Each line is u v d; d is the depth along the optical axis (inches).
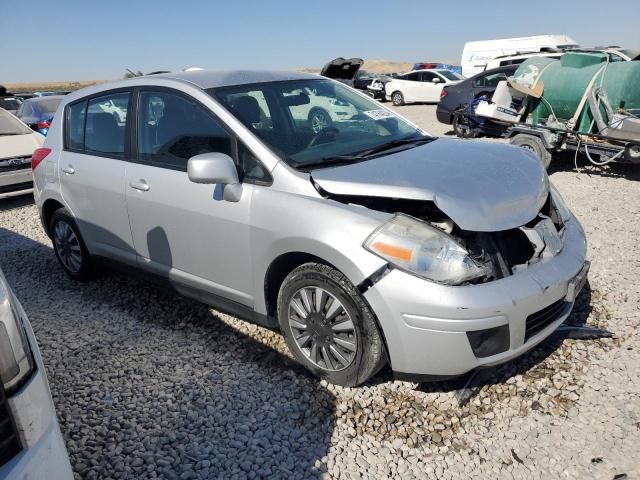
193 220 135.0
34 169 189.8
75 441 109.4
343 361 115.9
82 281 189.2
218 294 138.3
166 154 143.9
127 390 125.3
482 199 108.5
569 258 118.3
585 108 311.6
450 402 114.3
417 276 101.8
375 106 164.6
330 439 106.0
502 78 450.3
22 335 64.6
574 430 105.0
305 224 112.6
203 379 127.4
